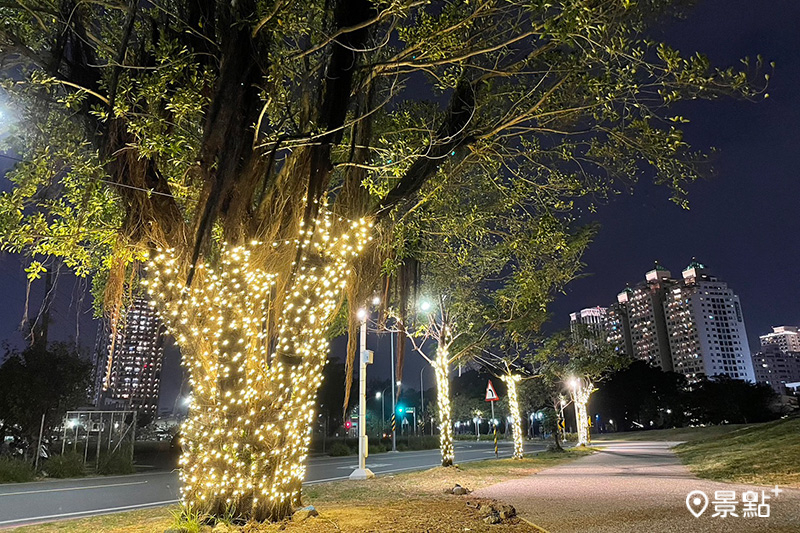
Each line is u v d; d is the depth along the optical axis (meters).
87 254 7.92
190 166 6.92
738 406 77.19
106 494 14.68
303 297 7.39
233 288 6.98
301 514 7.17
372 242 8.47
